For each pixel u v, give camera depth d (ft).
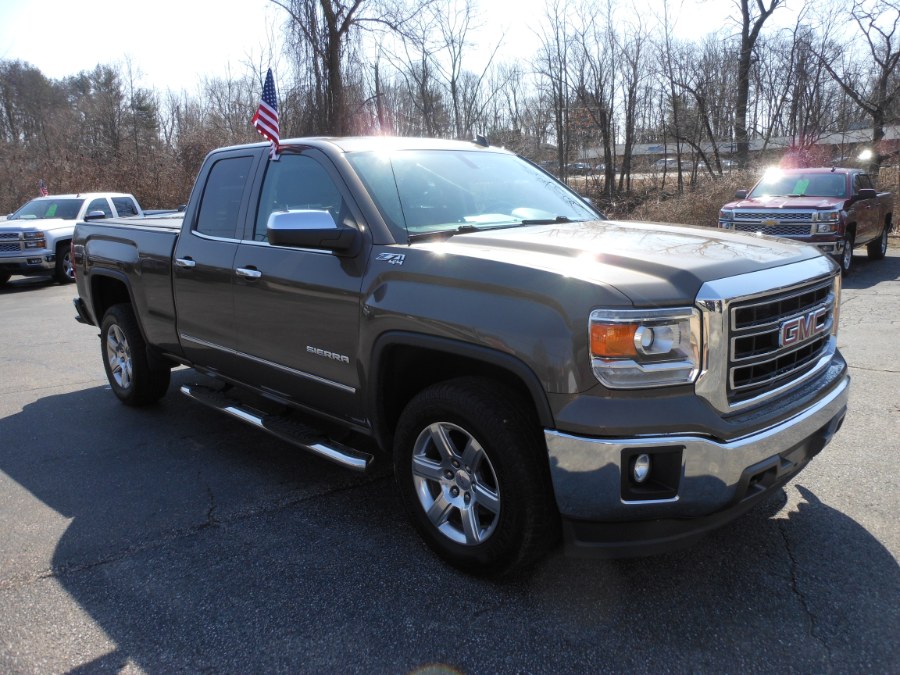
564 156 106.22
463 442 10.15
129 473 14.05
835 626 8.56
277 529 11.53
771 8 87.71
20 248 45.16
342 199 11.31
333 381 11.44
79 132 124.26
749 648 8.23
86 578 10.16
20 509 12.50
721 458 8.14
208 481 13.58
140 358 17.49
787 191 40.96
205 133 90.12
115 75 132.46
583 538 8.56
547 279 8.52
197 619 9.11
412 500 10.44
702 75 93.71
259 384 13.56
